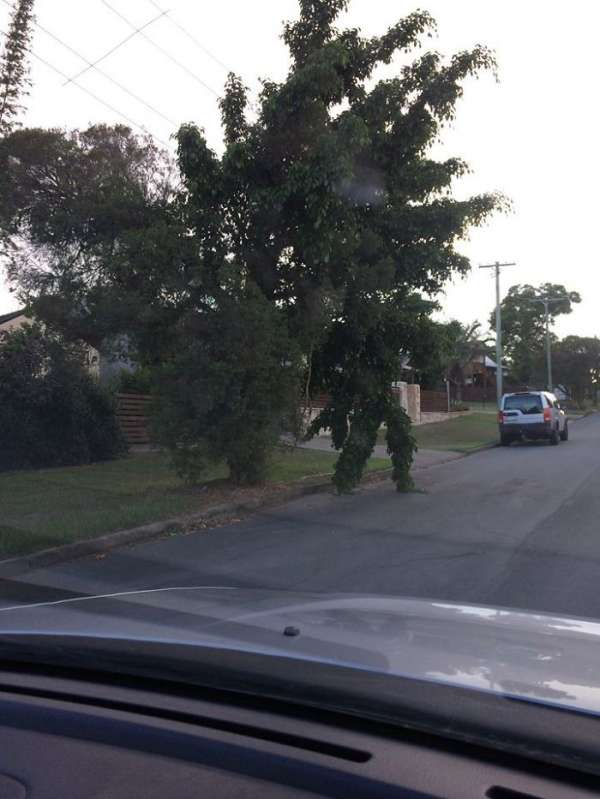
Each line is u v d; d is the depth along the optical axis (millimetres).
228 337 12781
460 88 14445
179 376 13250
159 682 2768
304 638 3115
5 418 17156
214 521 12484
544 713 2332
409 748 2275
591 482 17047
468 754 2242
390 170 14750
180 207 13938
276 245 14078
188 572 9133
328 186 12578
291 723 2438
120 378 23453
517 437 29250
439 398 45500
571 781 2119
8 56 15133
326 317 13938
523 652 3039
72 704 2658
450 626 3490
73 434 18375
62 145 15555
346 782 2107
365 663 2766
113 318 12734
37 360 17547
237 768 2232
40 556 9555
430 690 2482
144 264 12570
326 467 19203
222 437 13617
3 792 2271
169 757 2326
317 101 12969
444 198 15203
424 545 10422
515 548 10070
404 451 15945
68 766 2336
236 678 2615
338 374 15914
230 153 13164
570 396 71438
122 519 11398
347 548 10336
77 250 14695
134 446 22047
